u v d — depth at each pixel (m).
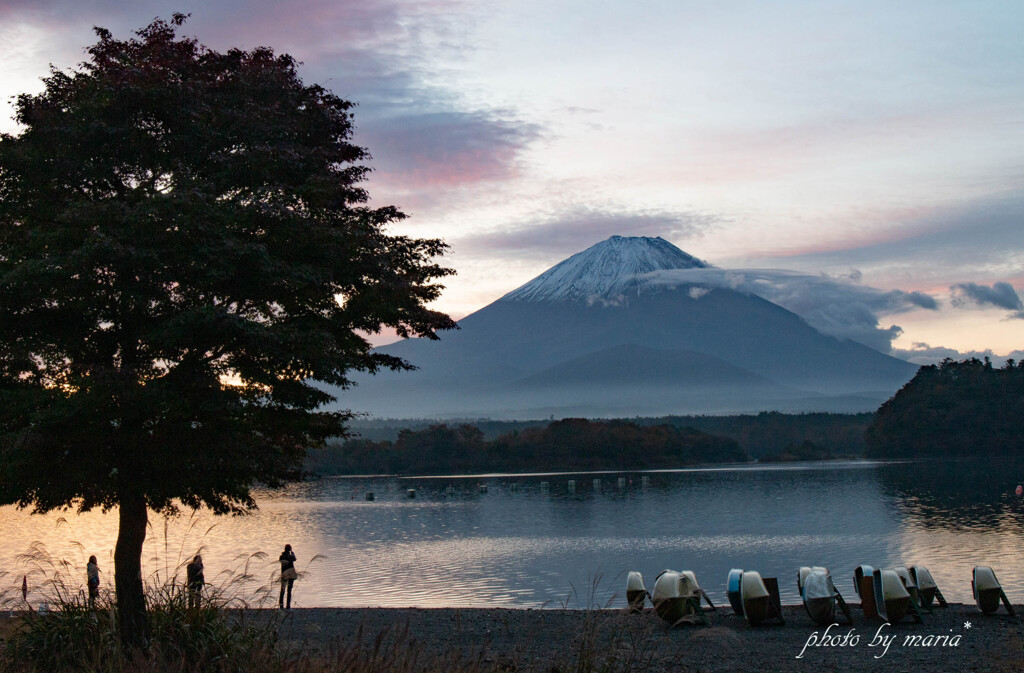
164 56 16.33
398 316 16.67
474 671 12.13
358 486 160.75
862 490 117.56
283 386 15.34
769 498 108.25
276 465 15.61
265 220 14.73
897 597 21.03
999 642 18.03
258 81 16.92
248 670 11.85
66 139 15.06
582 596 38.53
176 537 50.44
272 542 65.38
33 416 13.05
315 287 15.12
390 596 40.44
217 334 14.27
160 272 14.12
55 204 15.45
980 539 58.75
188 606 13.48
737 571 22.55
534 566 51.69
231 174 15.62
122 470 14.68
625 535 69.88
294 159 15.78
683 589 21.36
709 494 119.56
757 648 17.94
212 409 14.05
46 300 14.55
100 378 13.26
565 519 88.00
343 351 15.61
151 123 15.76
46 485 14.18
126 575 14.47
